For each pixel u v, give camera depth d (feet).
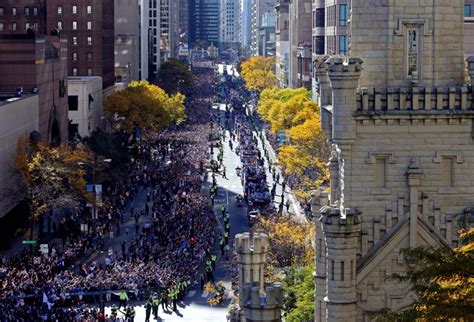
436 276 190.90
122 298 536.83
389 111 229.66
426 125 230.68
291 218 632.38
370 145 231.30
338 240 229.45
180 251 640.58
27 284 534.37
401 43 233.14
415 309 191.62
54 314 494.18
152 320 527.81
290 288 421.59
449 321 184.34
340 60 228.43
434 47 233.14
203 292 583.58
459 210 232.32
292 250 523.29
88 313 503.61
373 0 232.94
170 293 552.00
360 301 232.32
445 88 230.68
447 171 232.32
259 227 591.78
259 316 253.24
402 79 233.76
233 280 578.25
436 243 232.12
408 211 231.91
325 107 247.50
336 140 230.89
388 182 231.91
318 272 253.24
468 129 231.09
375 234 232.32
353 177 231.71
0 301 504.84
